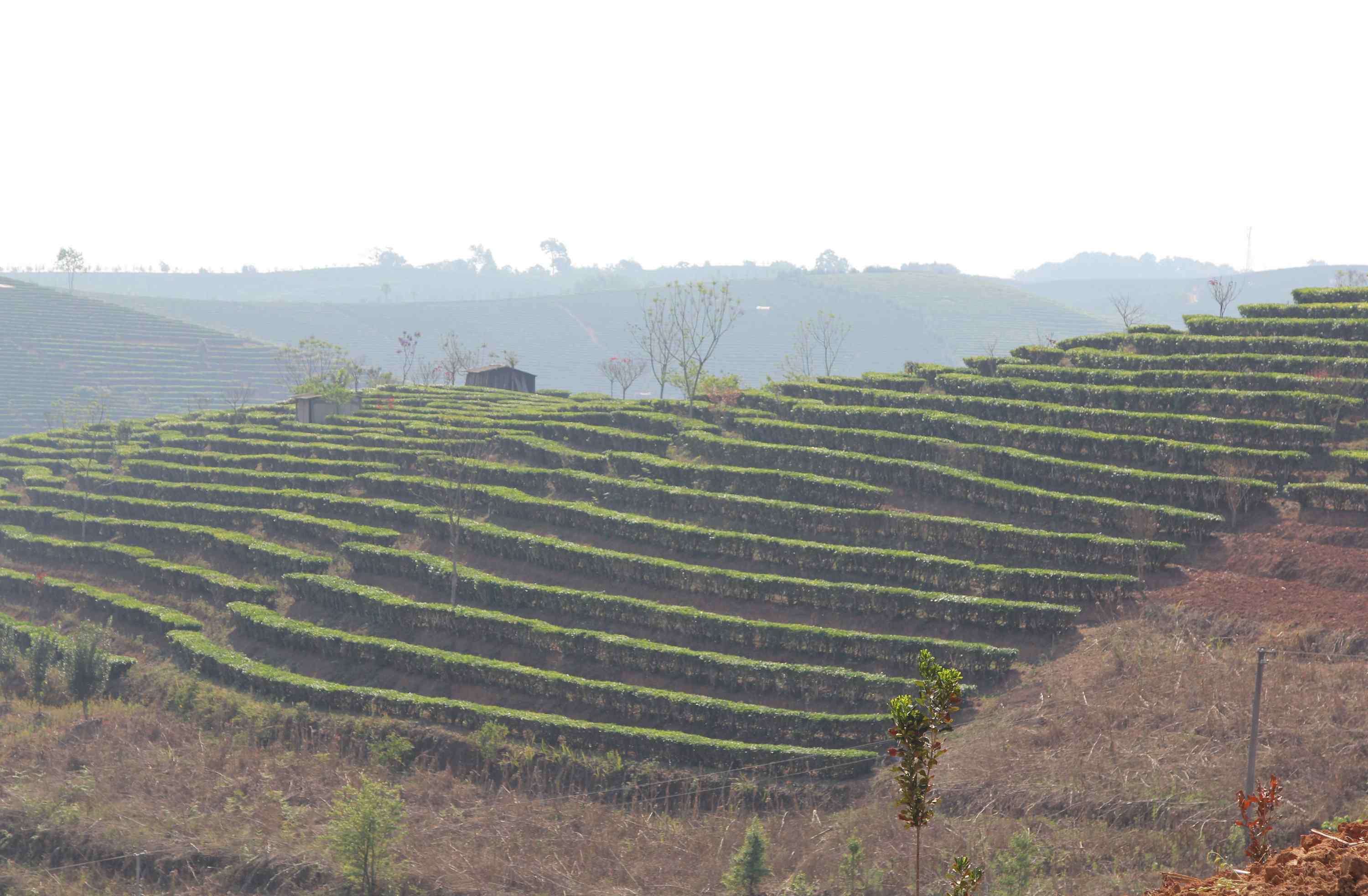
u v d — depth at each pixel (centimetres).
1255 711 3775
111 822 4859
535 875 4281
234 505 9044
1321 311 8706
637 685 5881
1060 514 6775
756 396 9588
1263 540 6094
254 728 5800
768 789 4897
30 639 7100
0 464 11138
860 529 6988
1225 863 3372
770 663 5700
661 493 7738
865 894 3912
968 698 5325
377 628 6806
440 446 9500
